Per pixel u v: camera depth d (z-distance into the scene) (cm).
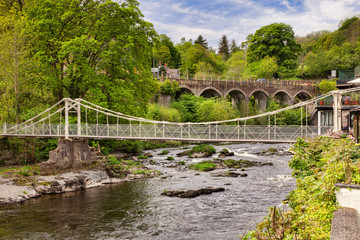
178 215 1736
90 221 1664
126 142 3866
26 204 1970
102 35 3156
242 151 4506
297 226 666
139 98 3519
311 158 1115
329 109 3158
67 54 3106
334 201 641
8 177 2359
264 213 1725
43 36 3098
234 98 8056
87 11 3228
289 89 7975
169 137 2609
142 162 3519
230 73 9788
